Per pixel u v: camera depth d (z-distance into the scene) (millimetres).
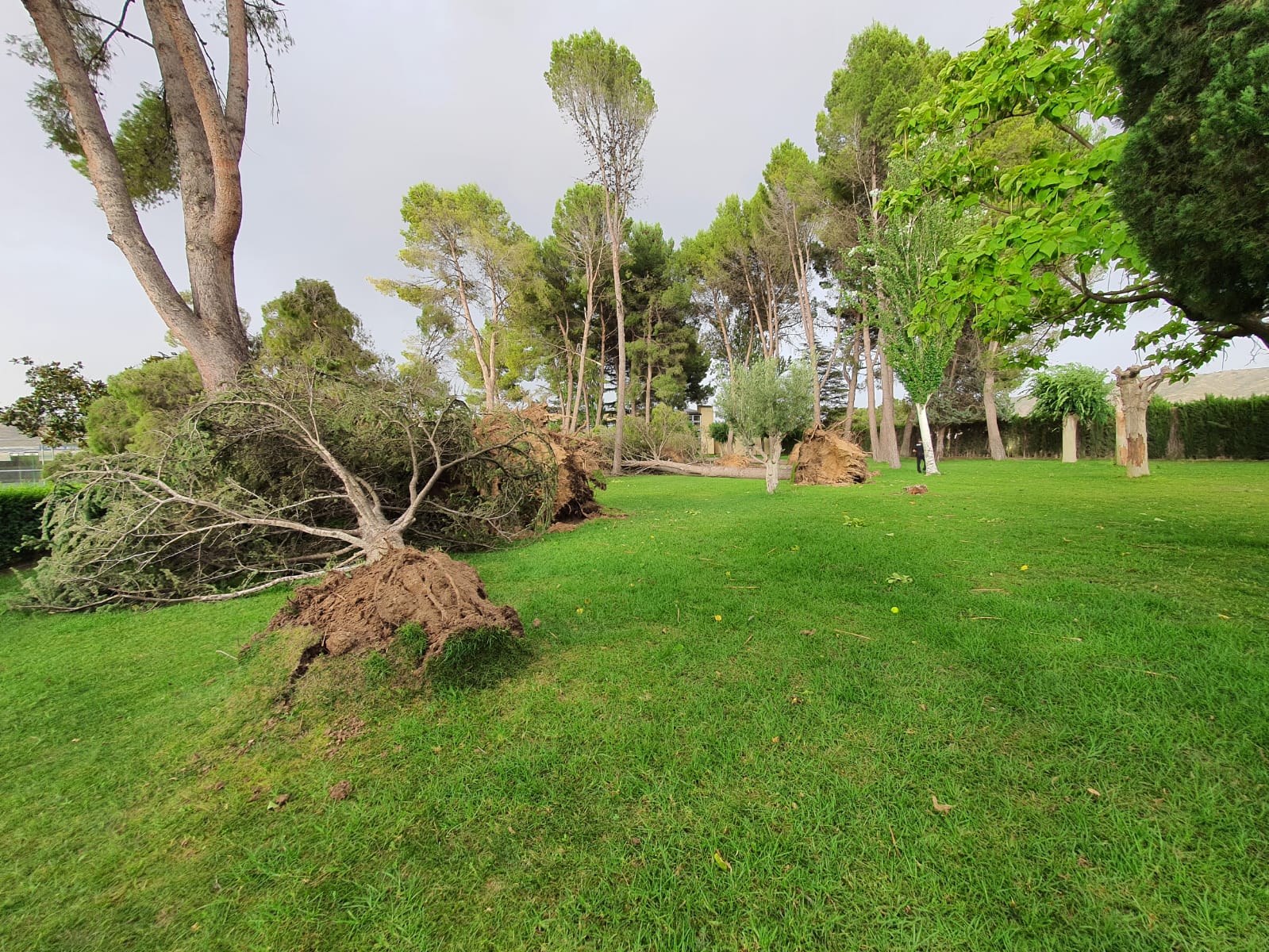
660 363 29109
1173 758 1727
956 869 1347
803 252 21875
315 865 1501
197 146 7172
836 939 1186
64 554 4523
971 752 1822
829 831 1498
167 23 6484
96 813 1800
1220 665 2318
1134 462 11070
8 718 2494
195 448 5250
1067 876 1312
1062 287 4449
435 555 3645
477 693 2457
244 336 7473
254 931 1304
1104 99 3805
